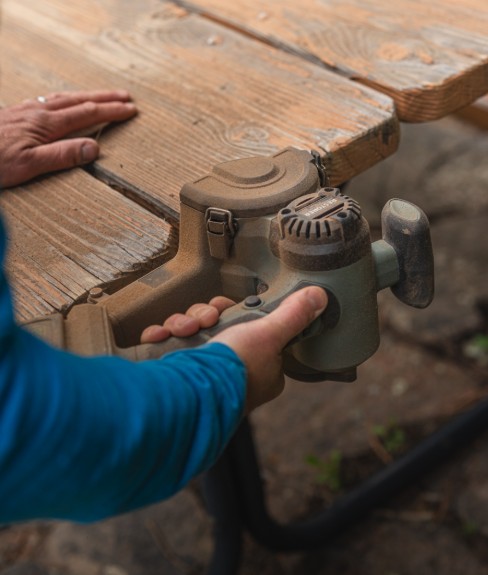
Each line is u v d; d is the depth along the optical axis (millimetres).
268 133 1440
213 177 1125
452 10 1736
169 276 1115
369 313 1010
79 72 1725
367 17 1751
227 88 1583
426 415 2758
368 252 986
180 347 951
